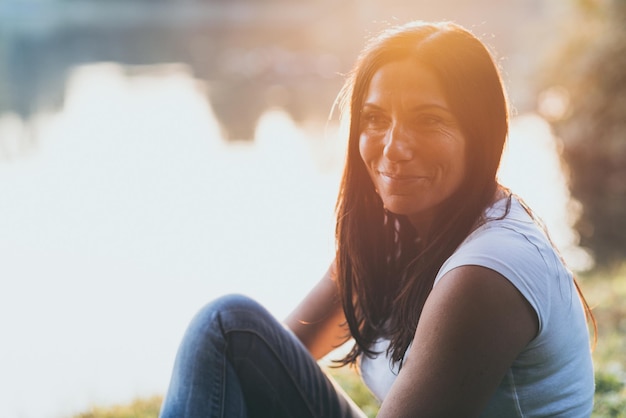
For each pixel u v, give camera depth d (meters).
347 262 1.97
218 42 42.12
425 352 1.51
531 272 1.49
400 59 1.66
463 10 42.16
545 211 9.52
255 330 1.84
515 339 1.48
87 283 7.46
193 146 15.64
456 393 1.48
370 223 1.93
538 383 1.57
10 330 6.10
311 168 12.86
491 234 1.55
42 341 5.82
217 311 1.83
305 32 43.25
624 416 2.97
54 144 16.38
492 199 1.67
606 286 5.58
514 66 19.09
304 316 2.20
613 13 10.90
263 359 1.85
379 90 1.68
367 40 1.87
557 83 11.39
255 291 6.93
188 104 22.00
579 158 10.63
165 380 4.72
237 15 69.50
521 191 10.35
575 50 11.19
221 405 1.79
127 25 58.66
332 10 50.56
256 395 1.85
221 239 8.84
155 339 5.74
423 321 1.53
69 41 45.38
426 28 1.67
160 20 64.69
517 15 41.88
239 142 15.96
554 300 1.53
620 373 3.46
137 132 17.66
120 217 10.26
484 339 1.47
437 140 1.64
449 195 1.68
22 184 12.55
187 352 1.81
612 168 10.31
